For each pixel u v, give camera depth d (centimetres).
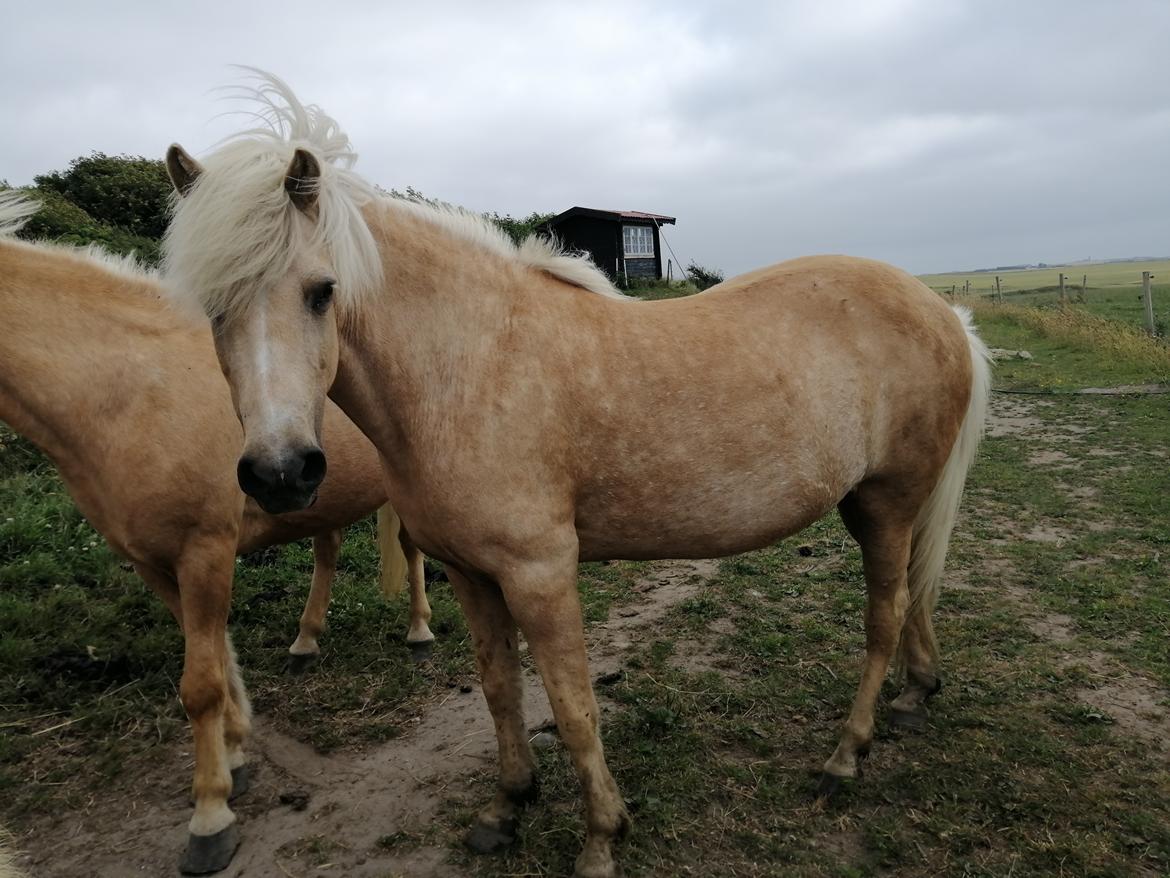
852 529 282
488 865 228
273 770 284
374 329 193
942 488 283
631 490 213
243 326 164
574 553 205
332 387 200
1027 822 231
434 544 210
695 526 224
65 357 237
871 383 243
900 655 299
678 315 230
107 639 368
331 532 362
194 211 166
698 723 296
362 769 282
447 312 199
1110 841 221
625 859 222
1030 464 670
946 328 264
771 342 232
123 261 271
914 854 221
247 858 238
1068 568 432
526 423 196
